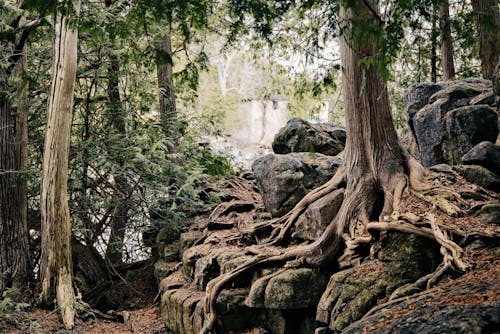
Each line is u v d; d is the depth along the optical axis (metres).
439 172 8.02
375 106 7.61
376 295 6.21
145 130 11.44
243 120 27.55
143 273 11.49
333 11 4.02
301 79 10.14
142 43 10.47
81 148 11.16
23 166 10.57
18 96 10.20
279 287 7.23
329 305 6.47
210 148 13.48
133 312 9.99
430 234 6.36
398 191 7.36
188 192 10.75
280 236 8.38
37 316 9.51
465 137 8.65
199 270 8.80
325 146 11.53
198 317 8.05
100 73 11.26
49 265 9.79
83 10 9.27
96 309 10.39
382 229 6.76
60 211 9.93
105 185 11.64
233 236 9.35
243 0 4.41
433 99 9.58
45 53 11.62
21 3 9.27
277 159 9.45
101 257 11.45
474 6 9.67
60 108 10.05
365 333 4.71
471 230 6.32
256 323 7.83
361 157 7.71
